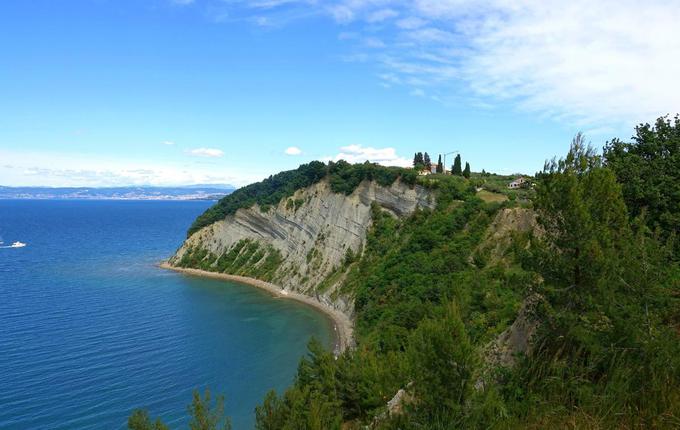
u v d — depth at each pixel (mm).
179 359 61000
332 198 109625
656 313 14695
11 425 43250
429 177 95375
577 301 15555
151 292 100312
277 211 123500
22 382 52000
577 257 16219
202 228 142375
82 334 69188
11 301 88250
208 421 30875
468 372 15336
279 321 79562
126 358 60344
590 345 12602
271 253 120625
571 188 16547
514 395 12453
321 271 99688
